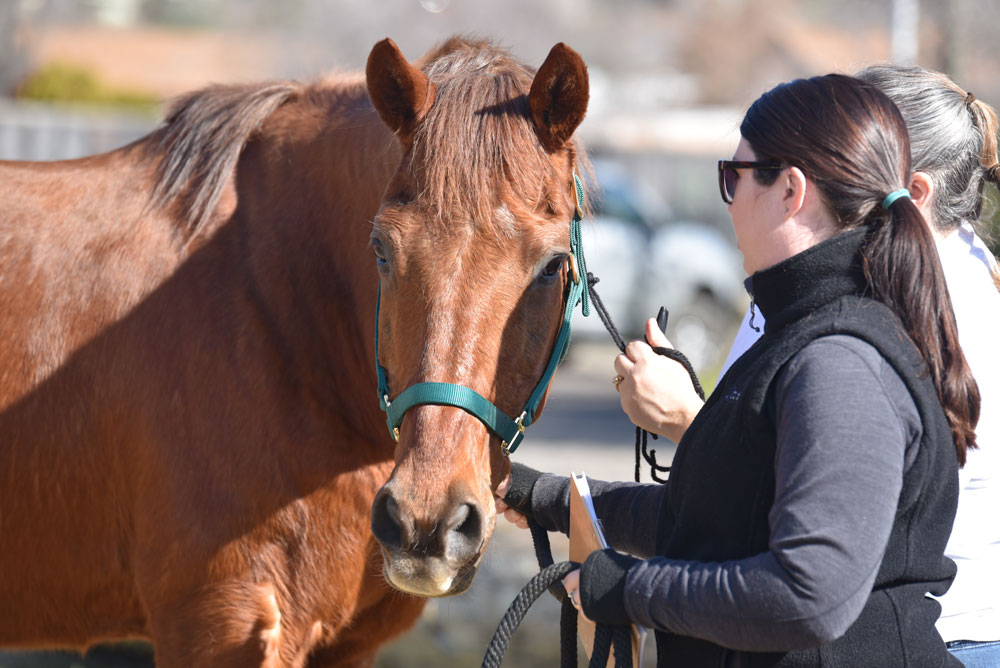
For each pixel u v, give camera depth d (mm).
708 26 41750
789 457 2168
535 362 2916
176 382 3357
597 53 37594
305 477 3324
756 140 2445
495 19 31484
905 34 23734
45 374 3445
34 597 3574
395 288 2857
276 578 3311
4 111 22719
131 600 3541
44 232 3564
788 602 2094
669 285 16391
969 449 2637
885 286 2305
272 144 3660
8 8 22188
